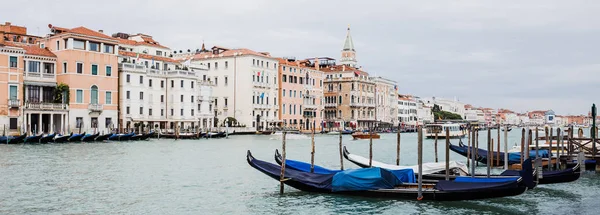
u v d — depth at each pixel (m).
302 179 20.95
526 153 25.97
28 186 23.22
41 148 44.12
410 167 23.55
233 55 84.62
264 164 21.70
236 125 81.12
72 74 59.59
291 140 67.00
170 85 71.25
